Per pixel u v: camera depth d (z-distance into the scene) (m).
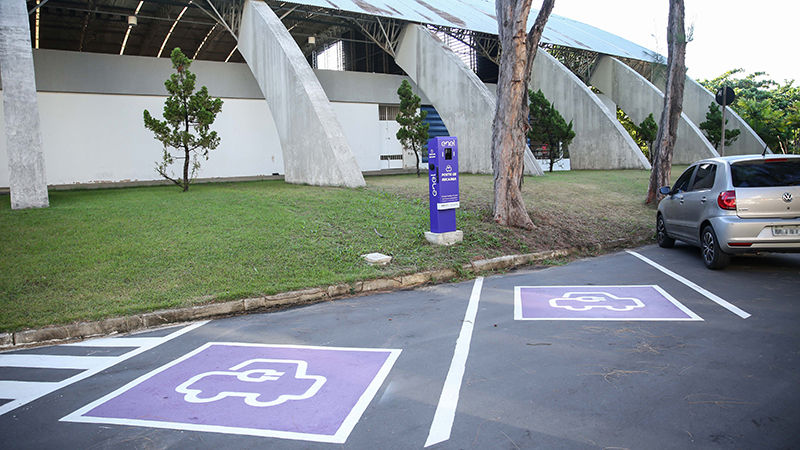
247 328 5.70
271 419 3.41
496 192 11.20
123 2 22.59
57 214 10.52
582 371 4.05
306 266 7.89
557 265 9.01
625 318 5.48
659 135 14.97
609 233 11.53
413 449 2.97
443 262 8.41
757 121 34.53
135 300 6.36
